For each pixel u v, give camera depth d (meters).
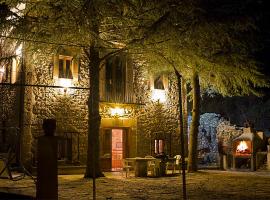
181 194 8.63
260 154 15.45
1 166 11.09
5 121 15.04
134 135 15.84
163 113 16.80
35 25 10.77
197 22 10.50
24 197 6.81
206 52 12.32
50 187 4.48
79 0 10.07
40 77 13.85
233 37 12.10
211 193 8.84
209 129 19.97
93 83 12.20
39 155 4.55
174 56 11.98
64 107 14.25
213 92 20.91
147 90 16.39
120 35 12.86
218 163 17.53
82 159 14.45
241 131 17.66
